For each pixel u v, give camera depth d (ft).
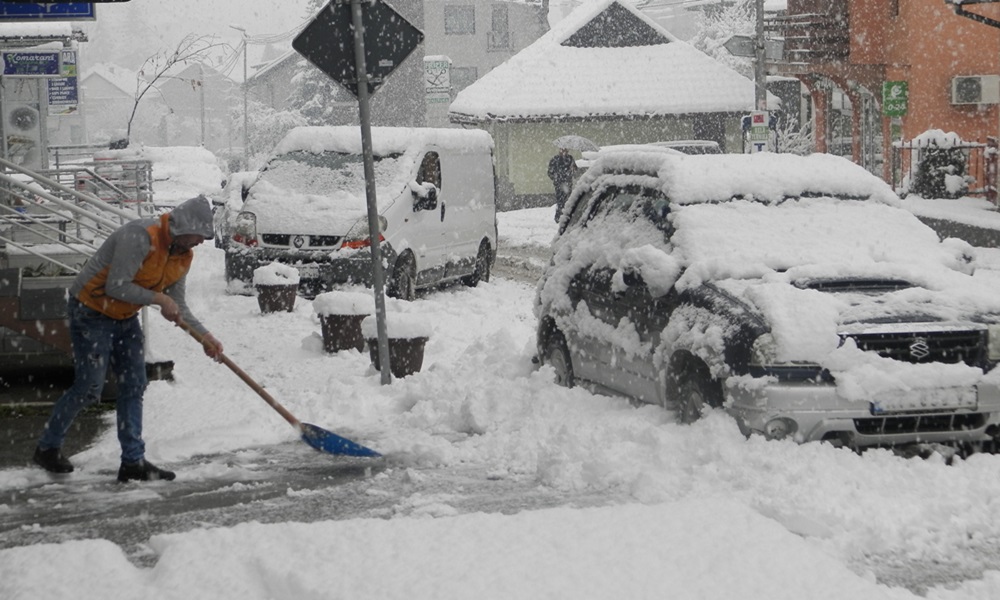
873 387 22.52
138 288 23.31
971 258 28.45
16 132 97.35
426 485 23.38
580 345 30.12
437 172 58.23
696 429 23.63
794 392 22.56
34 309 32.55
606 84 140.56
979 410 23.06
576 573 16.30
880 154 115.96
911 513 19.81
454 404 29.14
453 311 51.06
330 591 15.66
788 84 149.79
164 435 28.07
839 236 27.61
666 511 18.97
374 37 32.86
